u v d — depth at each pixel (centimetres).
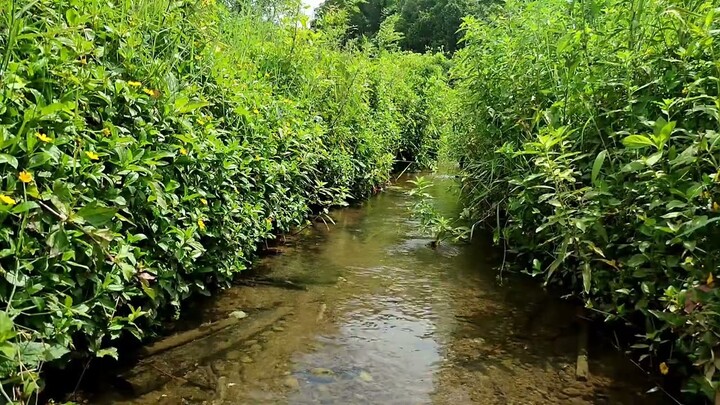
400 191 794
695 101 246
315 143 513
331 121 617
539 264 348
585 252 294
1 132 174
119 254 209
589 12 337
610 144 317
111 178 222
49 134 200
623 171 241
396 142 908
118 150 226
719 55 252
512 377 260
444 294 367
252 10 586
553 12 388
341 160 598
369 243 491
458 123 676
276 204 423
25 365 176
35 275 187
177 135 274
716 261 213
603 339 298
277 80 535
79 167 207
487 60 472
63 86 219
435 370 265
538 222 369
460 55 614
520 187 392
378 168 745
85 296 212
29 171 186
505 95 424
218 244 323
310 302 343
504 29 470
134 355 256
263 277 382
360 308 338
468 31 516
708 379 197
